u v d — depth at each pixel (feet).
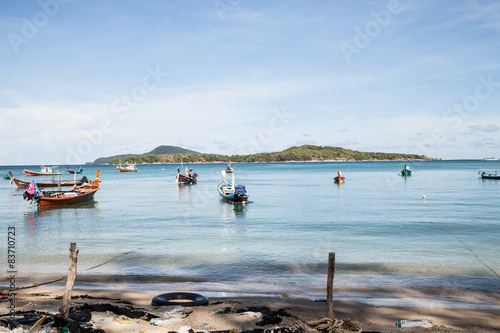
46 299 35.91
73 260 25.36
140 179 333.83
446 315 32.45
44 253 58.54
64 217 102.27
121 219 96.63
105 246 63.57
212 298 37.29
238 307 33.65
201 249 60.80
